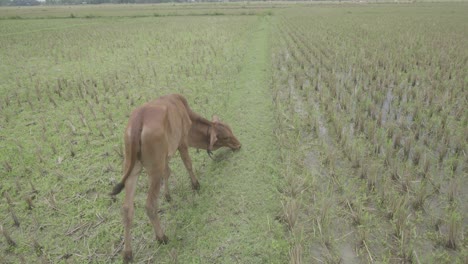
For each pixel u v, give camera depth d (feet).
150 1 396.98
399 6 133.80
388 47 39.65
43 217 13.55
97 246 12.08
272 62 36.50
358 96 23.94
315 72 31.58
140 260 11.38
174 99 13.48
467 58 32.78
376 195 13.79
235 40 51.80
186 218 13.21
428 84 26.05
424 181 14.35
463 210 12.81
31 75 34.58
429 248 11.25
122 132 20.81
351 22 72.33
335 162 16.60
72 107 25.30
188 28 70.95
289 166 16.33
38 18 113.80
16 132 21.16
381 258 11.03
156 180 11.21
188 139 15.29
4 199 14.67
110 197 14.62
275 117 22.20
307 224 12.68
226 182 15.47
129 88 29.45
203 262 11.16
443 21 70.64
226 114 23.08
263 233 12.29
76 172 16.56
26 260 11.59
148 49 47.50
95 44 53.31
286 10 126.11
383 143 17.95
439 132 17.87
